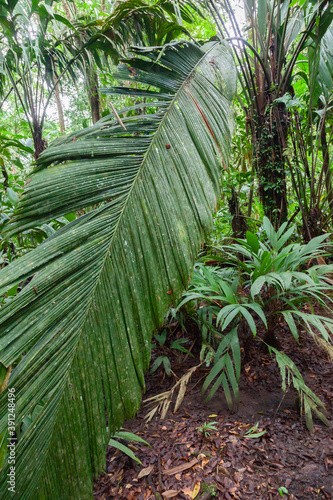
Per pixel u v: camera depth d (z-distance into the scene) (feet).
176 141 3.57
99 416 2.54
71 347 2.52
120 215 3.02
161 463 4.67
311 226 9.22
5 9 6.76
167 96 4.01
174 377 6.74
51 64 9.57
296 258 6.32
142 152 3.42
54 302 2.57
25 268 2.63
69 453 2.39
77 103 14.07
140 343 2.84
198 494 4.09
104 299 2.72
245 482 4.19
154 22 7.20
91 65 9.28
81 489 2.39
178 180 3.37
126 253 2.92
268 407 5.54
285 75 8.78
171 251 3.11
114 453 5.04
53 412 2.38
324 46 8.47
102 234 2.90
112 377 2.64
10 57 8.69
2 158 7.96
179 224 3.21
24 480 2.24
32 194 2.91
